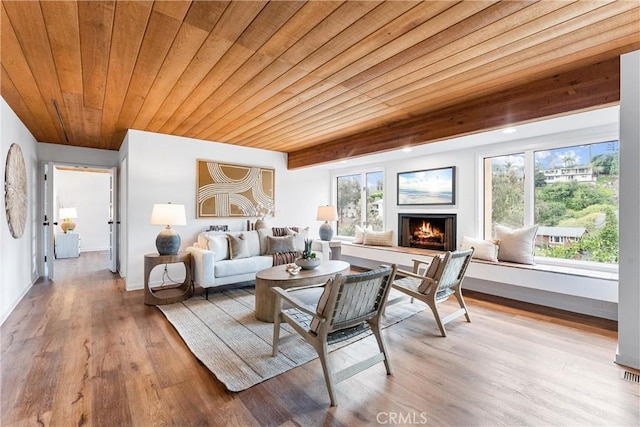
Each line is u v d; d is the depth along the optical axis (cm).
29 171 426
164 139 447
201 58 218
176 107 323
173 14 168
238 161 529
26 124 390
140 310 338
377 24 177
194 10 165
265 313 304
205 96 291
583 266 344
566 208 364
